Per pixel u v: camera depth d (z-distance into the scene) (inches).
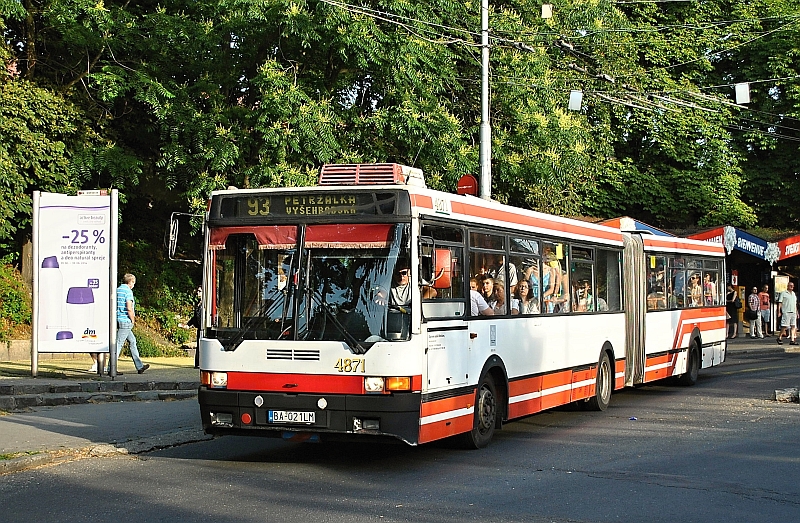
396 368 379.2
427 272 397.4
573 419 571.2
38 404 593.0
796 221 1567.4
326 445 470.3
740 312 1471.5
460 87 927.0
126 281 749.9
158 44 890.7
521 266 503.5
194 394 663.1
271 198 404.2
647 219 1535.4
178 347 979.9
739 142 1558.8
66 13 860.6
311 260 395.5
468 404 434.9
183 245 1091.9
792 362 1015.6
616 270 651.5
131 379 697.6
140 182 1045.2
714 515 321.4
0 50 848.9
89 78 928.9
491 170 935.0
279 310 395.9
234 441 484.1
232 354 398.0
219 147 821.9
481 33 884.0
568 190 1182.9
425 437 390.6
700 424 543.8
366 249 390.6
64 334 686.5
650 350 698.2
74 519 312.8
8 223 858.1
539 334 520.1
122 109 993.5
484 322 453.7
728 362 1039.0
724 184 1491.1
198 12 900.6
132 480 378.9
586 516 318.3
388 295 386.0
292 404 387.2
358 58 799.7
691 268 801.6
